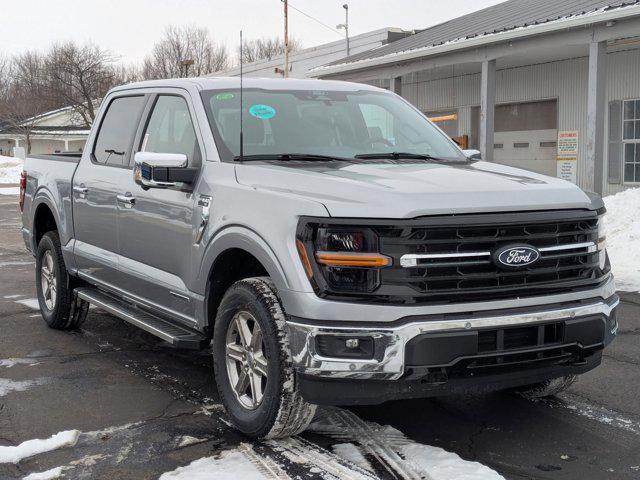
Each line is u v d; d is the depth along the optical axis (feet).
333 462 12.30
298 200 12.23
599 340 12.72
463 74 70.54
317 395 11.80
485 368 11.90
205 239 14.19
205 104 15.96
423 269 11.57
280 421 12.55
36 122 223.92
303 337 11.68
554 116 62.23
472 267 11.84
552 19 49.39
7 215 65.87
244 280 13.24
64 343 20.47
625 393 16.08
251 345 13.24
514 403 15.42
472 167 14.85
